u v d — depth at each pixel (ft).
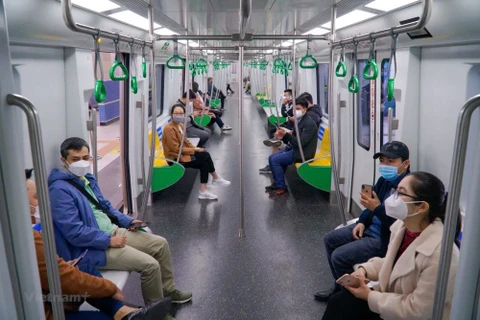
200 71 30.07
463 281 4.41
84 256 8.84
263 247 13.88
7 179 4.17
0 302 4.15
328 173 17.89
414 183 6.58
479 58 7.83
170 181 17.90
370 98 14.26
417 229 6.82
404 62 10.70
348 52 15.64
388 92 7.95
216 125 41.60
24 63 8.57
